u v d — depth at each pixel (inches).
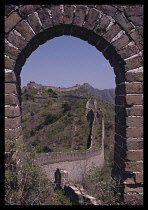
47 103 2252.7
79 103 2003.0
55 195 238.5
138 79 210.1
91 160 896.3
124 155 209.8
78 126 1475.1
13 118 202.7
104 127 1352.1
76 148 1181.1
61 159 786.2
